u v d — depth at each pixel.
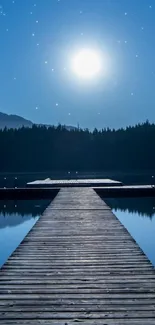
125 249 6.20
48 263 5.36
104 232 7.61
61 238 7.07
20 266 5.21
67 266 5.21
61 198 13.83
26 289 4.26
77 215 9.80
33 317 3.51
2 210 17.88
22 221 15.11
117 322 3.39
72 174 42.66
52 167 49.19
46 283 4.47
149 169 47.22
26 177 39.81
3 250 10.88
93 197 14.12
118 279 4.62
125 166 48.00
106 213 10.12
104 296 4.02
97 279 4.62
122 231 7.70
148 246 10.92
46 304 3.81
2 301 3.89
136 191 18.03
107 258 5.64
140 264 5.30
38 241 6.81
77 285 4.39
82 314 3.57
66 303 3.84
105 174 41.94
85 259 5.59
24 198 18.47
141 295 4.04
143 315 3.53
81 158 49.31
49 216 9.66
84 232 7.61
